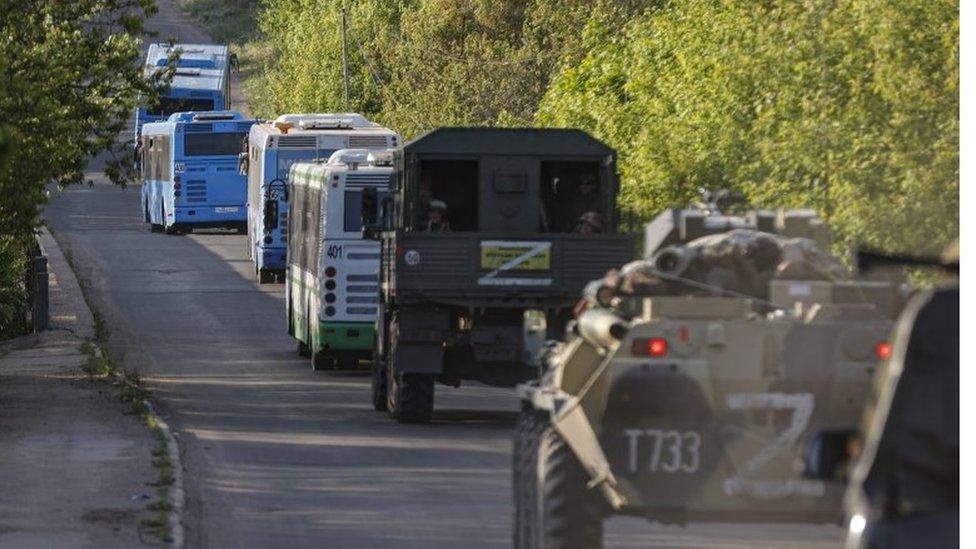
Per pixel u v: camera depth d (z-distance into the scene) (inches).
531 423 1476.4
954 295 773.3
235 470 2285.9
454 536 1772.9
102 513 1834.4
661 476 1257.4
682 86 3378.4
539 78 7455.7
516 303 2780.5
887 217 2386.8
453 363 2859.3
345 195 3671.3
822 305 1288.1
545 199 2982.3
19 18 3373.5
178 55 3681.1
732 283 1392.7
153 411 2915.8
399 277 2765.7
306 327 3949.3
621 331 1296.8
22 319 4426.7
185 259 6702.8
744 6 3152.1
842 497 1259.2
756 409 1263.5
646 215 3186.5
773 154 2770.7
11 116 3107.8
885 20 2454.5
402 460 2396.7
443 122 7406.5
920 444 756.0
